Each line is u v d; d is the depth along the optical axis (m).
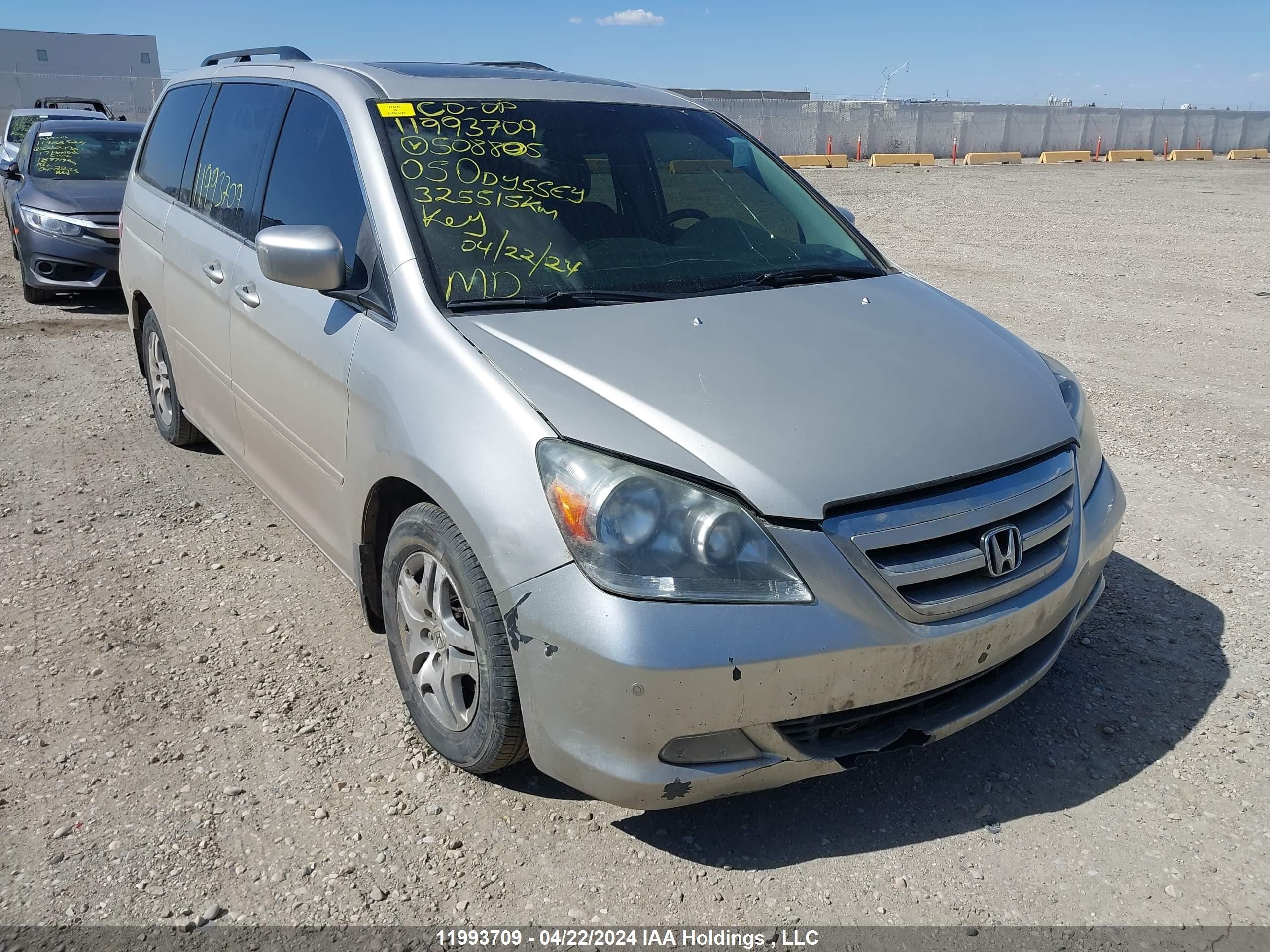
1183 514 4.60
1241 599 3.80
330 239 2.82
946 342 2.96
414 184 3.00
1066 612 2.69
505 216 3.01
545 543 2.24
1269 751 2.90
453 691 2.67
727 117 4.07
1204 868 2.46
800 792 2.73
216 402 4.20
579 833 2.55
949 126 36.28
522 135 3.29
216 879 2.38
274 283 3.41
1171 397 6.46
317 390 3.10
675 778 2.20
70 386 6.52
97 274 8.84
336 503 3.11
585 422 2.33
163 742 2.88
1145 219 16.06
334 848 2.48
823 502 2.25
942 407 2.59
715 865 2.46
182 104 4.92
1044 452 2.66
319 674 3.25
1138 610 3.72
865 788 2.75
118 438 5.50
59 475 4.95
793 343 2.74
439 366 2.59
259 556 4.10
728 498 2.23
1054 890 2.39
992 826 2.61
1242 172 28.16
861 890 2.39
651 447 2.28
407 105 3.23
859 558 2.24
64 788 2.67
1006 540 2.44
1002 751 2.91
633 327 2.70
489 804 2.65
